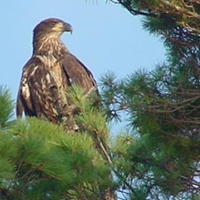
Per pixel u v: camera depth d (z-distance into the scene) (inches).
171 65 531.5
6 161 422.0
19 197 467.5
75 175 497.4
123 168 526.9
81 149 497.4
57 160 450.0
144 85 503.5
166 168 520.7
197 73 514.6
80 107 534.3
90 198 508.4
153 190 522.9
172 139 501.4
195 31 490.0
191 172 511.2
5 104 435.2
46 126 499.8
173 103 486.6
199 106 489.1
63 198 500.1
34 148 437.1
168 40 534.0
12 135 446.3
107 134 528.7
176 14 482.6
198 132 504.1
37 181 461.7
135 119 497.0
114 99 504.1
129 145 538.3
